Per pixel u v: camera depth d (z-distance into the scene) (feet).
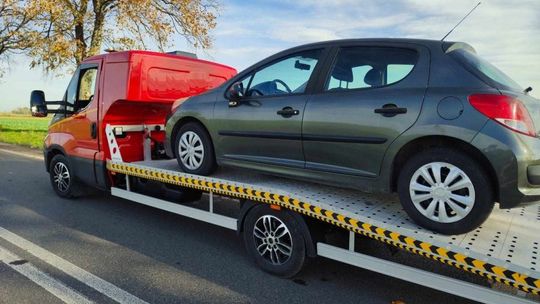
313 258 13.28
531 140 9.75
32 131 71.77
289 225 12.64
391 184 11.41
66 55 53.42
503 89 10.21
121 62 18.84
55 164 22.81
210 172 15.66
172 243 16.10
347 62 12.52
